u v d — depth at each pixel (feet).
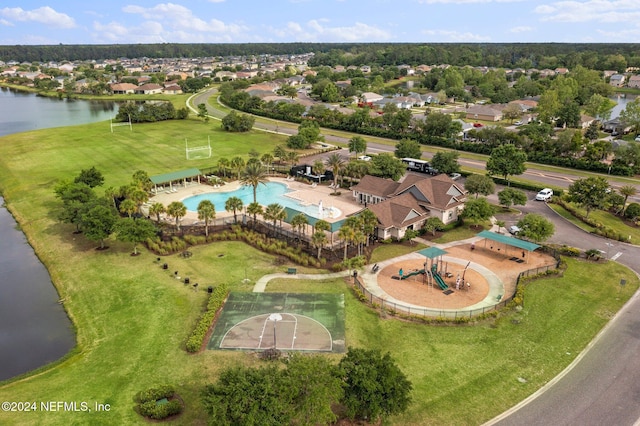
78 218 227.20
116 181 325.01
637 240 235.81
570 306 172.76
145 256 214.28
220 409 100.58
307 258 208.54
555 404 122.83
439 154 346.13
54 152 404.16
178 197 300.61
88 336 155.94
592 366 138.51
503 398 124.88
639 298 178.91
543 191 299.17
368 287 186.60
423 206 257.34
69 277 196.75
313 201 294.25
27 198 295.89
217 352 143.02
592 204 255.50
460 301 176.24
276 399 101.86
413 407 120.67
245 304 171.12
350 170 318.65
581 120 531.91
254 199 276.62
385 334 153.79
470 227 252.62
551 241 233.35
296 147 427.74
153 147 430.61
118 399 123.65
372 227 218.18
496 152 330.34
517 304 170.81
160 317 163.63
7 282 197.88
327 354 141.79
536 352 145.18
